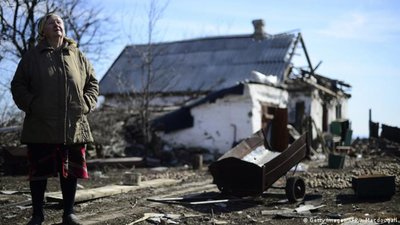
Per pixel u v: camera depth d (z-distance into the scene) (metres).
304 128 20.84
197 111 19.11
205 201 7.66
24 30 12.09
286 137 15.95
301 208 6.96
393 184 7.81
